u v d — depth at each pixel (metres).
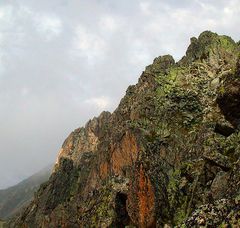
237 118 48.38
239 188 31.66
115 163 75.12
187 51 93.12
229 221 25.09
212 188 41.41
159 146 62.47
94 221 65.69
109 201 66.31
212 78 77.69
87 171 89.12
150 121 72.56
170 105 73.50
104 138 90.00
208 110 67.88
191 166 53.59
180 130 66.81
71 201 81.12
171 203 51.22
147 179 54.72
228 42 86.44
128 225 60.00
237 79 45.84
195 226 26.27
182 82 79.38
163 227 49.38
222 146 48.00
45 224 79.00
